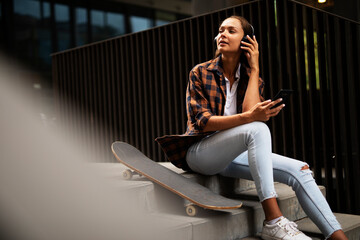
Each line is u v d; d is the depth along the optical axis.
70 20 9.87
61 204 1.53
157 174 2.01
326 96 3.17
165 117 3.74
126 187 1.87
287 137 2.97
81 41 10.07
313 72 3.10
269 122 3.04
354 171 3.67
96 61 4.39
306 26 3.07
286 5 2.97
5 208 1.33
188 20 3.49
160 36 3.74
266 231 1.87
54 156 2.02
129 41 4.06
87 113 4.46
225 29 2.12
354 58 3.39
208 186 2.26
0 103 2.38
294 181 1.95
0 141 1.96
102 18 10.48
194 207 1.91
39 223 1.39
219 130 2.06
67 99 4.70
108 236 1.64
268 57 3.05
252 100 2.04
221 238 1.92
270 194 1.85
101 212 1.70
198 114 2.05
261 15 3.01
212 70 2.12
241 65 2.18
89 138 4.46
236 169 2.17
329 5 4.22
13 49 8.95
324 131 3.10
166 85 3.76
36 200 1.47
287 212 2.29
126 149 2.21
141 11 11.33
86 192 1.68
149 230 1.67
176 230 1.72
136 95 4.00
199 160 2.11
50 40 9.53
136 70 4.02
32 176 1.61
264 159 1.86
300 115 3.06
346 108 3.30
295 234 1.79
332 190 3.09
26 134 2.19
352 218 2.46
